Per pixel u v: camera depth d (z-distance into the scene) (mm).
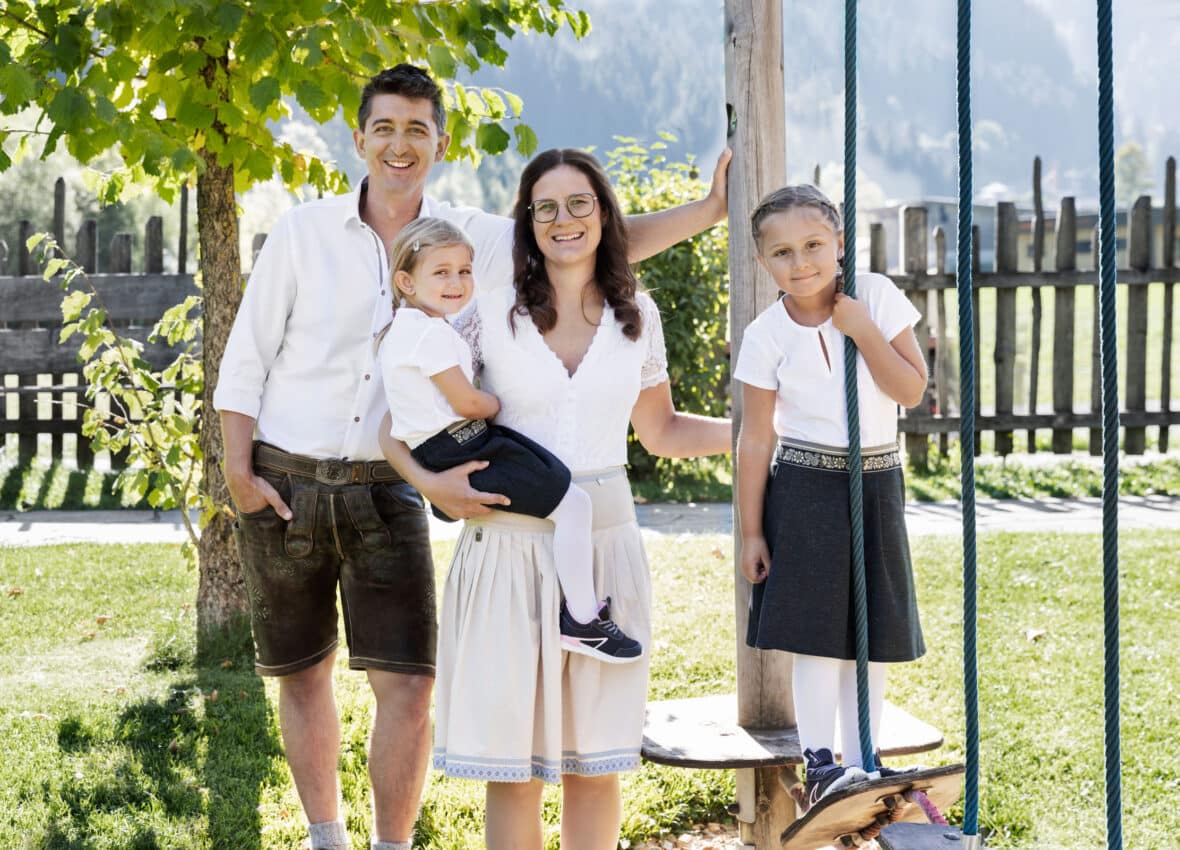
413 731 3127
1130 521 7582
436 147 3160
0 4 4184
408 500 3184
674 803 3736
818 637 2617
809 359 2648
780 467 2699
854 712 2738
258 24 3914
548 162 2719
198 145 4652
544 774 2641
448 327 2705
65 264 5422
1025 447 10562
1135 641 5109
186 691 4664
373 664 3158
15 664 5008
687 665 4926
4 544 7312
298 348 3139
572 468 2699
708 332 9633
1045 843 3371
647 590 2766
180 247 9695
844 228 2539
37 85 3818
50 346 9695
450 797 3701
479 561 2684
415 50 4289
